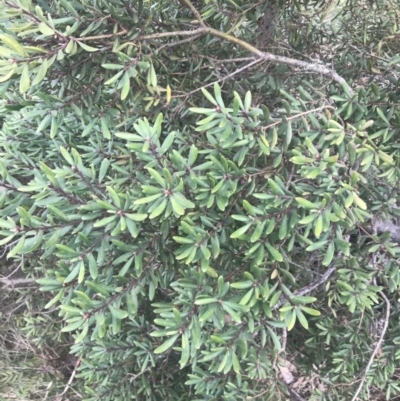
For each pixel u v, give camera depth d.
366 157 1.09
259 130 1.06
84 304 0.99
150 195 0.95
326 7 1.45
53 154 1.82
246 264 1.20
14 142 1.94
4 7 0.90
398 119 1.22
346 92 1.19
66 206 1.04
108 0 1.12
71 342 3.02
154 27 1.35
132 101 1.29
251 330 1.07
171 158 1.00
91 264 1.00
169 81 1.47
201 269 1.08
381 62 1.75
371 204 1.49
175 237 1.01
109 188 0.95
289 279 1.12
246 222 1.04
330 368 1.84
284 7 1.50
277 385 1.62
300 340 1.99
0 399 2.77
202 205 1.05
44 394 2.81
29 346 2.97
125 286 1.10
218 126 1.04
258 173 1.17
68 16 1.07
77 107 1.17
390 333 1.70
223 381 1.58
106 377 1.91
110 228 1.00
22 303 3.03
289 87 1.69
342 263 1.31
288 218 1.07
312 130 1.12
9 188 1.06
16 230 0.94
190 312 1.02
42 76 0.93
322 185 1.03
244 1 1.34
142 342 1.88
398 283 1.29
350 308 1.21
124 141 1.69
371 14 1.83
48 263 2.43
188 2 1.22
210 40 1.47
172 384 2.09
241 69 1.41
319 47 1.81
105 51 1.15
